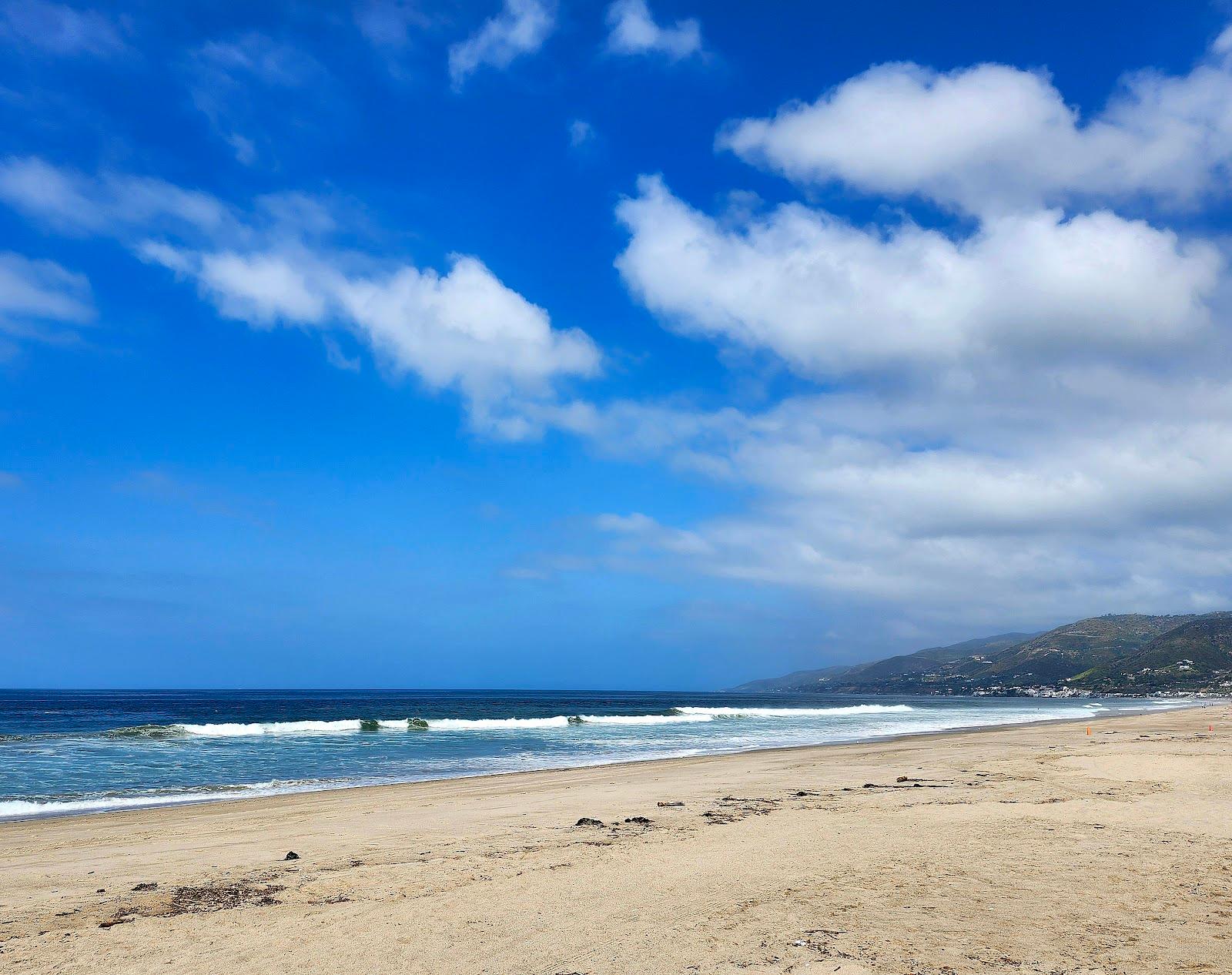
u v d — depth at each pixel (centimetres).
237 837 1402
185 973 681
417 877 995
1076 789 1712
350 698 17275
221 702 12875
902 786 1900
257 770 2806
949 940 704
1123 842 1115
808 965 648
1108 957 654
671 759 3095
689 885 920
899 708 11462
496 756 3303
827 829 1258
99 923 834
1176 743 2950
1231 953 660
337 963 696
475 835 1322
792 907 819
